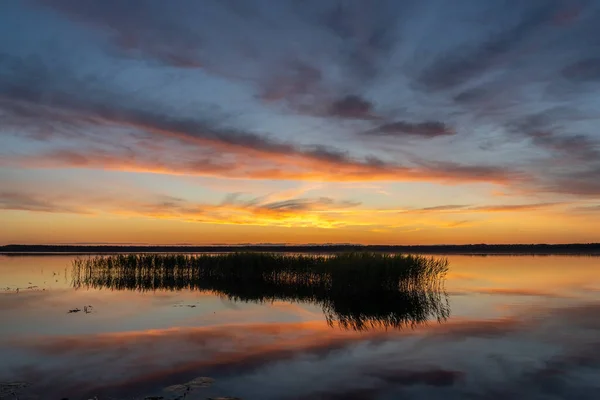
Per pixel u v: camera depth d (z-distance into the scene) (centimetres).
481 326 1321
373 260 2219
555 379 827
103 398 714
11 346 1055
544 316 1483
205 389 759
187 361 930
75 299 1891
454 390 765
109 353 992
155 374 841
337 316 1512
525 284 2530
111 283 2659
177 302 1830
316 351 1022
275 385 784
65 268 3644
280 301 1900
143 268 3008
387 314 1555
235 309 1648
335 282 2186
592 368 893
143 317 1455
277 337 1168
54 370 864
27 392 741
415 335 1197
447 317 1483
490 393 752
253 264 2758
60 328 1265
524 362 935
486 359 956
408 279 2147
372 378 827
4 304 1730
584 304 1744
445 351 1025
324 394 742
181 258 3011
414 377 834
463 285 2486
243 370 870
